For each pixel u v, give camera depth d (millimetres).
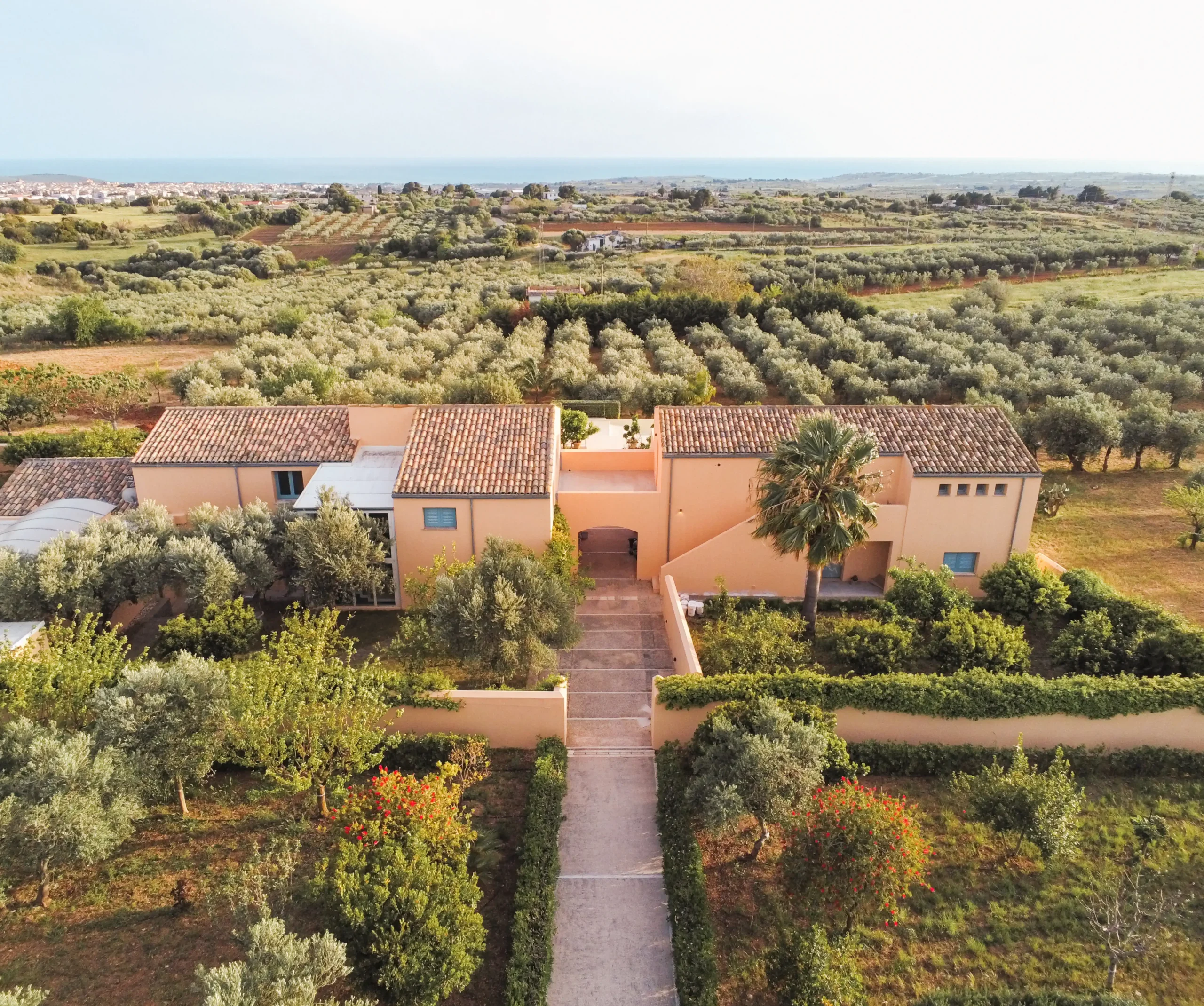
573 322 73938
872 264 97562
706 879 18156
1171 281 90750
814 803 17312
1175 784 21281
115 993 15055
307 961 12992
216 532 28578
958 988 15609
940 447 31109
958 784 19875
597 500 32344
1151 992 15625
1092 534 36250
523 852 18266
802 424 26406
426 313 79562
